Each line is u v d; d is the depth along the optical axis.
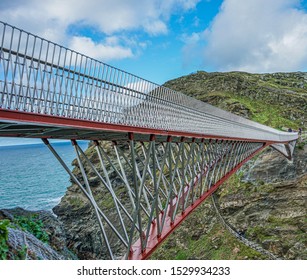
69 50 11.57
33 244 10.71
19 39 9.85
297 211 49.22
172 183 19.34
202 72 122.25
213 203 54.12
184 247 49.69
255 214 51.09
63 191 85.12
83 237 52.72
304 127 83.88
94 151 62.38
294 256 44.53
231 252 46.94
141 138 17.12
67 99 11.50
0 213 12.70
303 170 52.59
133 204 15.54
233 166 33.97
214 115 26.69
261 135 41.47
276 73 150.88
